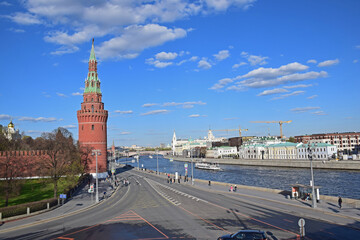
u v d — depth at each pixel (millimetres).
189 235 36062
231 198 63500
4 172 66125
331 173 136375
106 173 129250
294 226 38469
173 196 69812
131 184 101812
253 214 46625
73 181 86500
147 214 49500
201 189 82250
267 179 130875
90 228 40938
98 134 128500
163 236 36000
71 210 54406
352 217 41594
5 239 36344
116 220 45531
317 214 44844
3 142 126688
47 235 37844
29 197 73375
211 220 43594
